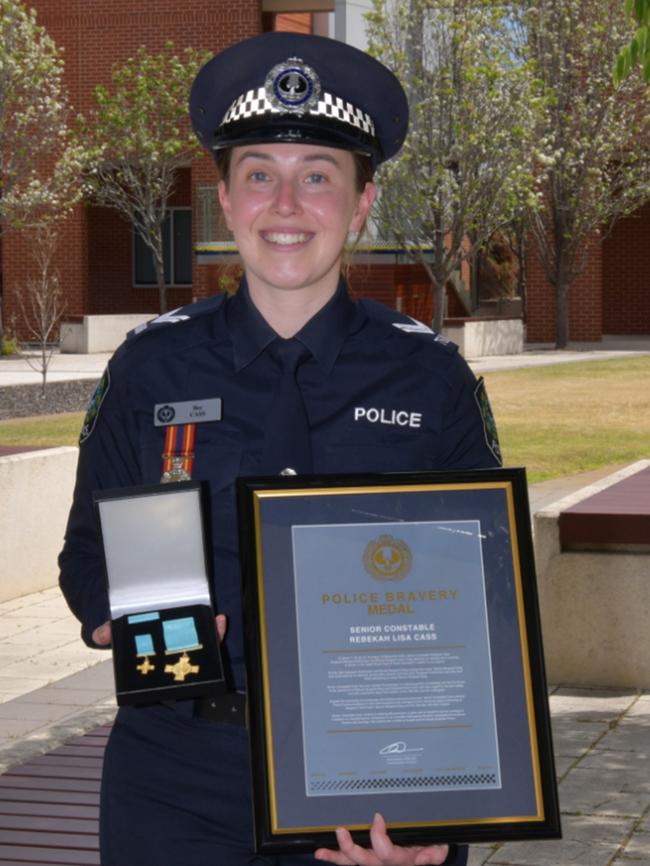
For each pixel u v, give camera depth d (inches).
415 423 94.3
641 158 1159.6
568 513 252.2
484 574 87.4
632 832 184.9
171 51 1200.2
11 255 1251.2
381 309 98.3
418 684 86.1
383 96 94.1
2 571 335.9
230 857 89.8
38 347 1206.3
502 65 1002.7
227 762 90.0
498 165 976.3
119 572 86.7
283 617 85.8
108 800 92.7
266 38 92.9
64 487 355.9
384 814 84.4
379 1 985.5
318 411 93.4
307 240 92.1
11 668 274.5
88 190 1147.9
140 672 84.7
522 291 1346.0
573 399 760.3
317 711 85.0
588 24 1126.4
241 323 94.4
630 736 225.9
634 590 252.8
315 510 87.0
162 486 87.1
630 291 1494.8
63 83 1228.5
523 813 85.3
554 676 258.7
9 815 170.7
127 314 1255.5
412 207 989.8
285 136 90.8
